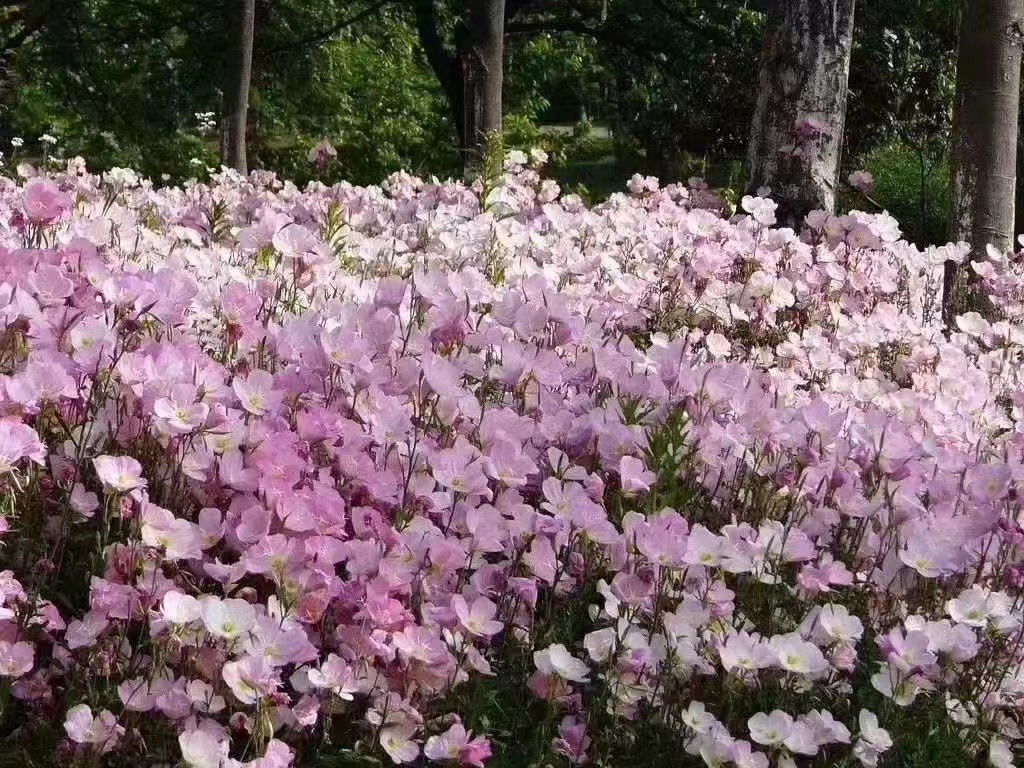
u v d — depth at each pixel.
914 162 18.64
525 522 2.92
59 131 21.03
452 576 2.83
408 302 3.73
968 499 3.37
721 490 3.48
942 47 16.48
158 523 2.60
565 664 2.68
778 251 6.20
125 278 3.18
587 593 3.08
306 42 21.64
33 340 2.96
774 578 2.97
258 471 2.86
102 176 7.45
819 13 7.78
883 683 2.78
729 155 19.02
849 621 2.85
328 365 3.16
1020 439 4.12
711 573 3.09
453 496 3.01
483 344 3.69
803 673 2.76
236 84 14.43
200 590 2.71
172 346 3.04
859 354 5.42
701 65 19.27
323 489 2.78
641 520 2.93
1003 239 8.42
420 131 24.66
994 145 8.37
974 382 4.81
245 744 2.53
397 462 3.05
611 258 5.72
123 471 2.62
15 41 20.08
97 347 2.93
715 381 3.51
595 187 24.22
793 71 7.85
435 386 3.19
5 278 3.11
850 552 3.31
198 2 20.69
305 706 2.52
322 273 4.43
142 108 20.33
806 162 7.86
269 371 3.46
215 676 2.46
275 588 2.77
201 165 19.59
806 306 6.00
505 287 4.92
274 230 4.30
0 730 2.57
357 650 2.59
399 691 2.61
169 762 2.48
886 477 3.40
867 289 6.24
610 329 4.87
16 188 6.52
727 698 2.83
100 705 2.50
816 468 3.33
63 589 2.75
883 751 2.78
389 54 24.92
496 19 13.03
